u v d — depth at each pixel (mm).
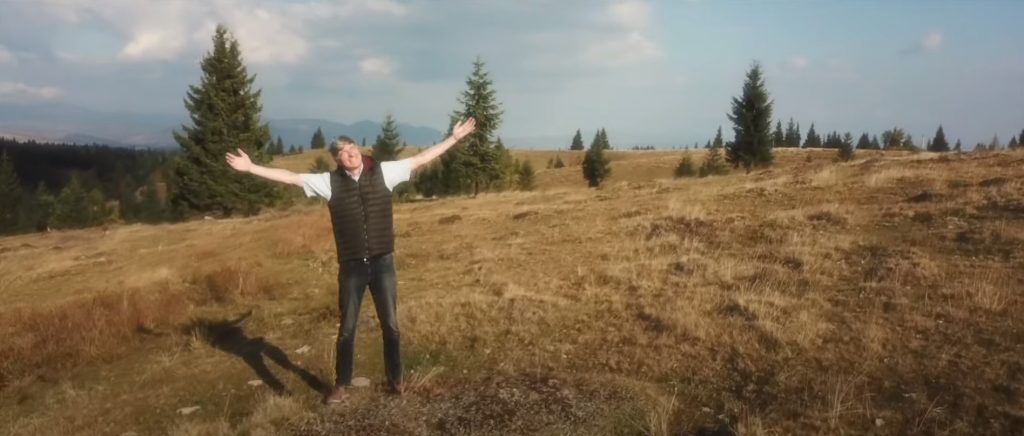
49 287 12758
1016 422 4043
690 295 7074
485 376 5422
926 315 5844
